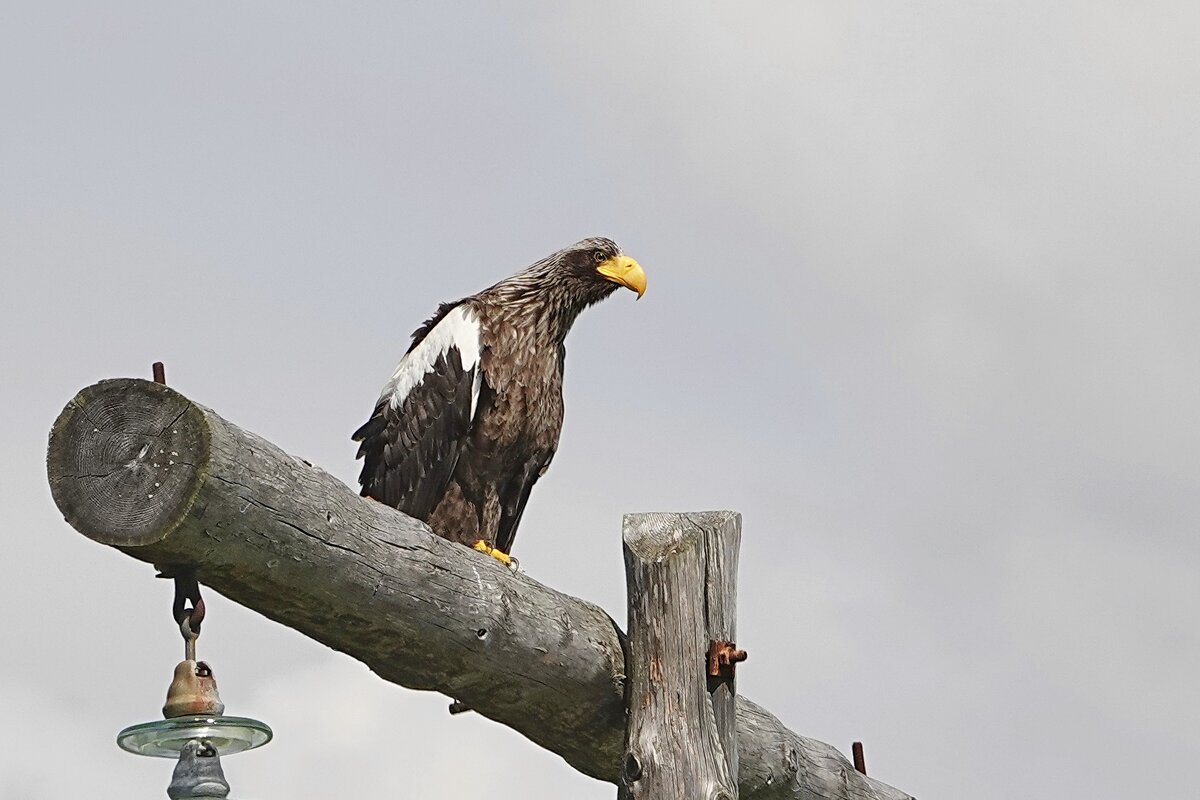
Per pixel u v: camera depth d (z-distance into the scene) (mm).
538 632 10539
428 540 9852
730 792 10711
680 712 10758
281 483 8664
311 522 8859
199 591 8516
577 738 11172
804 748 12742
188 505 8156
